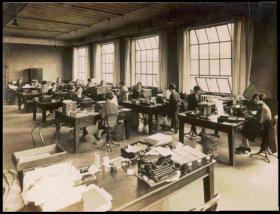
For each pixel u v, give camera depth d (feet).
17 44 46.75
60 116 19.22
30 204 5.59
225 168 14.39
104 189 6.72
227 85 25.02
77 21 31.48
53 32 41.29
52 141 20.20
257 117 15.56
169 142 9.92
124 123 20.74
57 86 38.81
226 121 15.48
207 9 23.61
